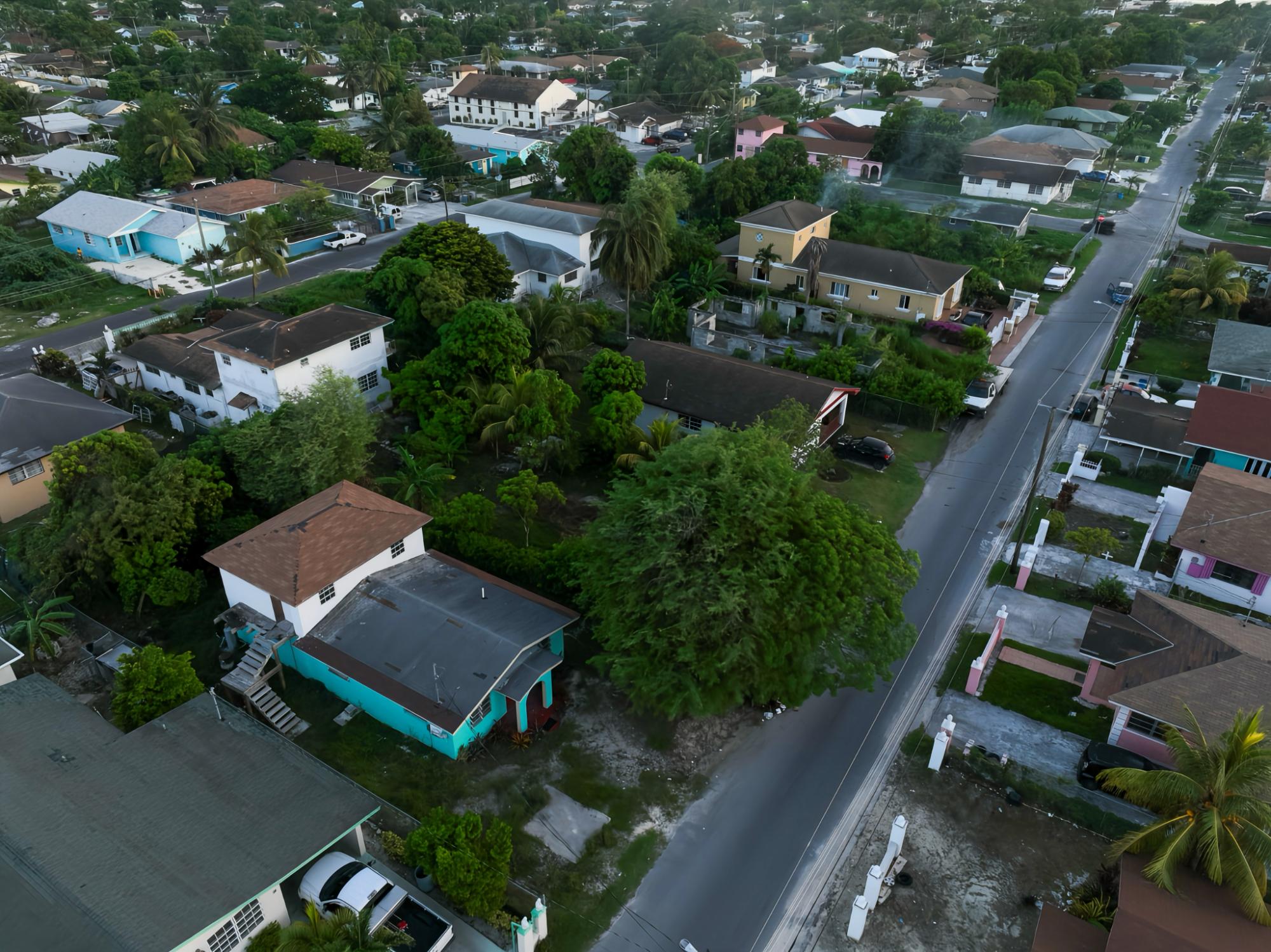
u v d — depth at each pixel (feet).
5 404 150.10
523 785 101.14
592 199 302.25
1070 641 127.34
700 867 93.20
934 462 173.37
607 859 93.30
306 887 85.35
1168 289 238.27
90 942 69.62
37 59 536.01
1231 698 98.63
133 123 319.06
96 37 573.74
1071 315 241.14
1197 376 204.44
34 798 82.84
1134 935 74.43
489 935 84.94
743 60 558.97
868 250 237.04
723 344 213.25
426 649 108.06
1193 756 82.84
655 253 221.25
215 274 253.24
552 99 451.12
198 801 84.99
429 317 180.45
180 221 264.11
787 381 174.81
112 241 260.83
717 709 98.94
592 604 119.44
